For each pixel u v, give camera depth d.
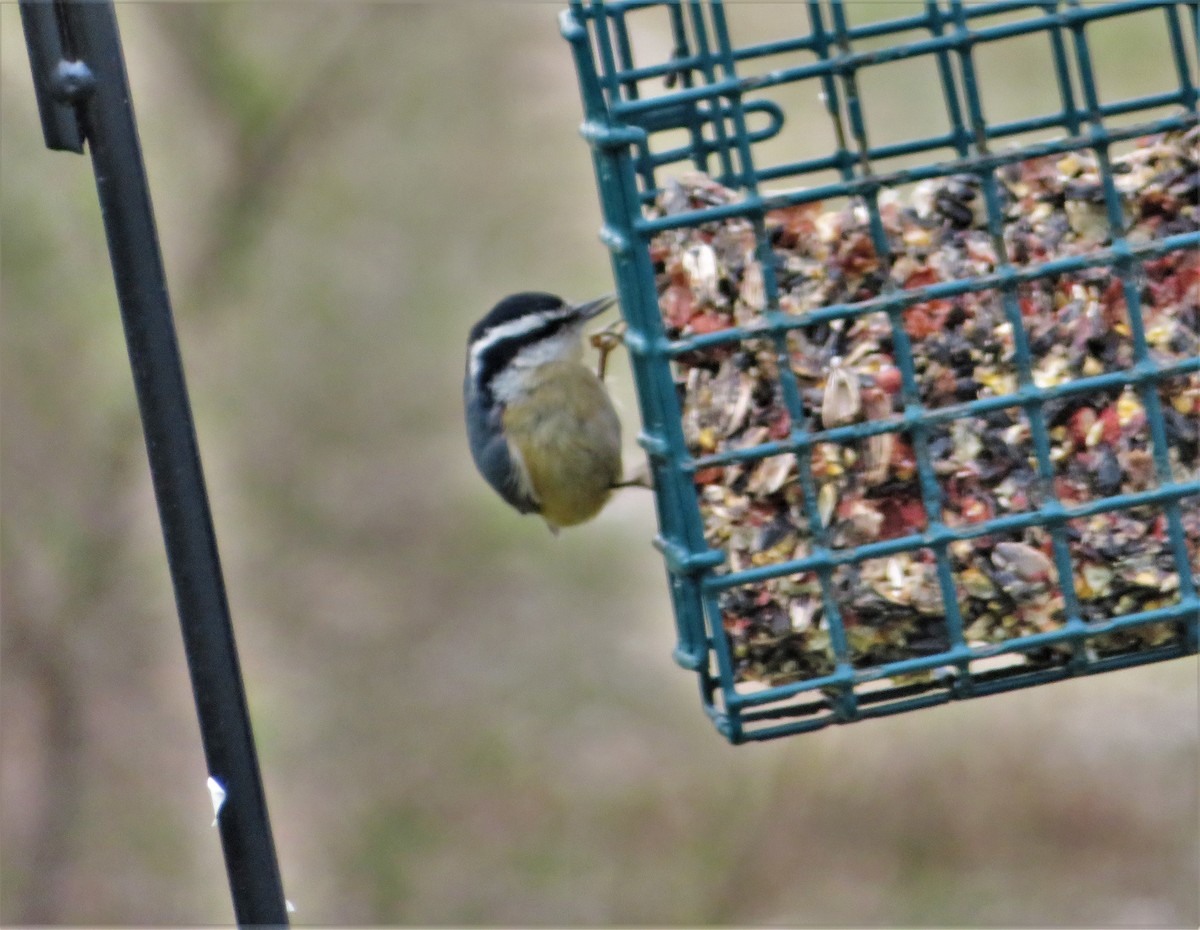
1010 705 14.12
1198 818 13.59
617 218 5.86
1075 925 12.63
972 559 6.04
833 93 7.29
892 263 6.27
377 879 14.20
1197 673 14.26
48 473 13.45
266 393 14.84
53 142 5.19
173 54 13.90
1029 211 6.40
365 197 14.62
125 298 5.25
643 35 12.12
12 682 13.73
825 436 5.89
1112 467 6.04
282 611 15.16
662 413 5.88
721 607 6.06
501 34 14.62
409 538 15.37
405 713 15.00
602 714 15.12
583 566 15.66
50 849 13.63
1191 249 6.06
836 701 6.00
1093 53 12.12
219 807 5.41
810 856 14.04
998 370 6.16
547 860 14.07
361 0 14.42
